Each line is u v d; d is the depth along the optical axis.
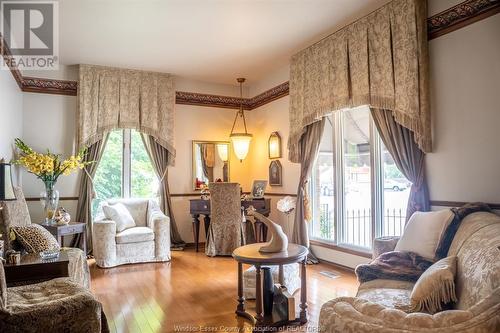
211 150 6.07
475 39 2.81
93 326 1.85
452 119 2.97
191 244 5.84
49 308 1.75
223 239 5.02
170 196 5.70
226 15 3.62
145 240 4.61
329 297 3.20
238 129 6.31
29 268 2.33
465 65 2.88
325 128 4.66
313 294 3.28
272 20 3.76
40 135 4.97
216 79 5.97
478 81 2.79
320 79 4.25
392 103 3.33
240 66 5.30
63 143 5.10
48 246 2.82
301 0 3.35
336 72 4.00
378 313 1.25
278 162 5.43
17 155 4.50
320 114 4.24
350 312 1.29
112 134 5.45
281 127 5.44
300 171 4.89
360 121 4.11
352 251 4.07
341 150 4.38
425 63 3.12
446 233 2.32
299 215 4.64
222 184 5.01
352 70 3.79
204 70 5.48
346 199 4.31
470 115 2.84
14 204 3.25
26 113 4.91
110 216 4.67
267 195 5.72
